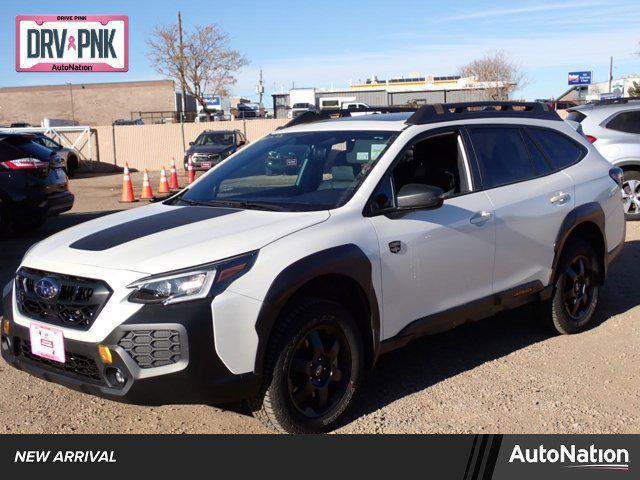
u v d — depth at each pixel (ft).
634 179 35.27
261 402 12.25
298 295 12.59
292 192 14.73
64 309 11.96
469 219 15.24
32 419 13.94
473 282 15.55
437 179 15.69
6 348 13.29
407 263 14.01
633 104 35.60
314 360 12.70
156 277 11.36
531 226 16.66
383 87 140.36
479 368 16.40
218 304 11.37
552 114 18.98
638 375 15.88
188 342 11.18
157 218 13.98
